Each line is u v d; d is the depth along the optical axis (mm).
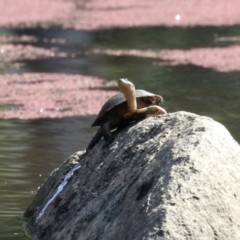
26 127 18328
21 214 11391
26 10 44562
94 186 9461
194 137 8383
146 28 37469
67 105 21125
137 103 10195
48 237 9766
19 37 35531
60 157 15312
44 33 36688
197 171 7801
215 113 20312
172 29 37000
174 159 8078
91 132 17875
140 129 9500
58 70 27188
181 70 26891
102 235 8234
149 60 29188
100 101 21688
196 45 32812
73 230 9070
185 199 7480
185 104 21547
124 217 8031
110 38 35031
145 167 8484
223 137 8523
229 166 8102
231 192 7801
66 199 9984
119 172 9125
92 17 41875
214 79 25312
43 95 22531
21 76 25844
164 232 7121
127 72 26703
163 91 23438
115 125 10180
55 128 18266
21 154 15516
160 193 7625
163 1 48062
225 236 7316
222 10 43562
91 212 8922
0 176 13695
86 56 30359
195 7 44875
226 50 31266
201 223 7309
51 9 45250
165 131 9102
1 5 46500
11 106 20969
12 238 10117
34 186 13086
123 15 42188
